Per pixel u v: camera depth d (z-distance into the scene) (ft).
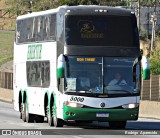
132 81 177.68
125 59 177.99
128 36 180.04
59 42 181.16
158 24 488.85
